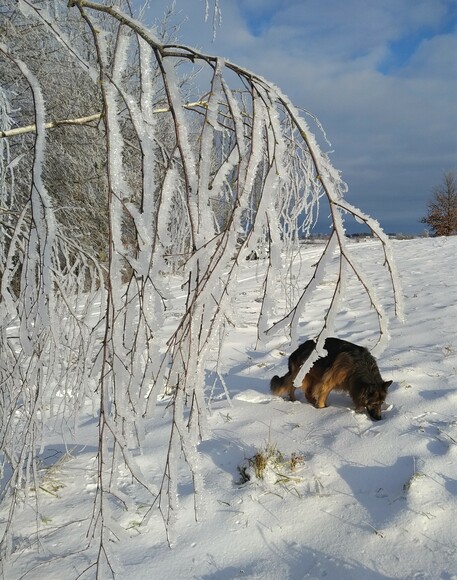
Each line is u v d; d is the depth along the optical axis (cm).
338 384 495
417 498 335
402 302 173
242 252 168
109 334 178
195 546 318
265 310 182
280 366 663
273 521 336
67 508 366
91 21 175
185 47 170
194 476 185
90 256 312
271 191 169
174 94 170
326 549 308
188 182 169
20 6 178
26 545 327
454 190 4325
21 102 640
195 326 174
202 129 170
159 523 341
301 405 518
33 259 185
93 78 174
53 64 644
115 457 189
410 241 2550
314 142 173
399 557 293
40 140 169
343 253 166
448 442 394
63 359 306
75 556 313
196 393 179
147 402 190
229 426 478
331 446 418
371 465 383
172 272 248
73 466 425
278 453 407
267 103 173
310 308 995
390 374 559
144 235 164
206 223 172
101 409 177
